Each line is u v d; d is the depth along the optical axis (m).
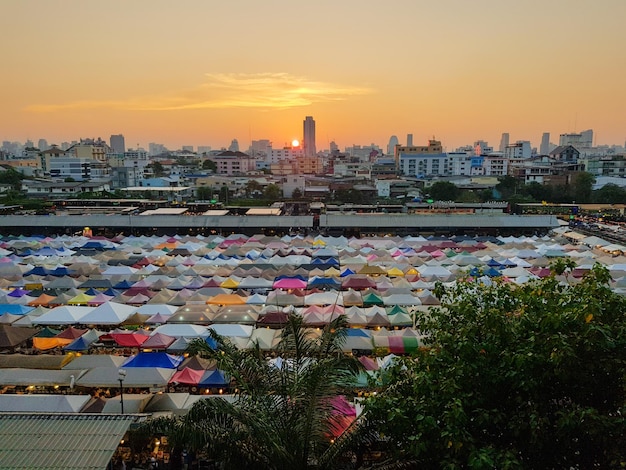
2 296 31.91
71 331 25.34
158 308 29.23
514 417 9.35
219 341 12.79
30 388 20.83
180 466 16.17
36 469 9.92
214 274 39.72
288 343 13.04
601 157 134.38
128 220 61.88
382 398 10.31
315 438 10.45
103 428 11.33
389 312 28.44
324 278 36.72
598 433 8.72
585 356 9.45
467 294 11.95
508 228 62.53
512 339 10.12
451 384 9.52
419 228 62.94
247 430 10.38
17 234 62.19
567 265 11.72
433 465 9.74
